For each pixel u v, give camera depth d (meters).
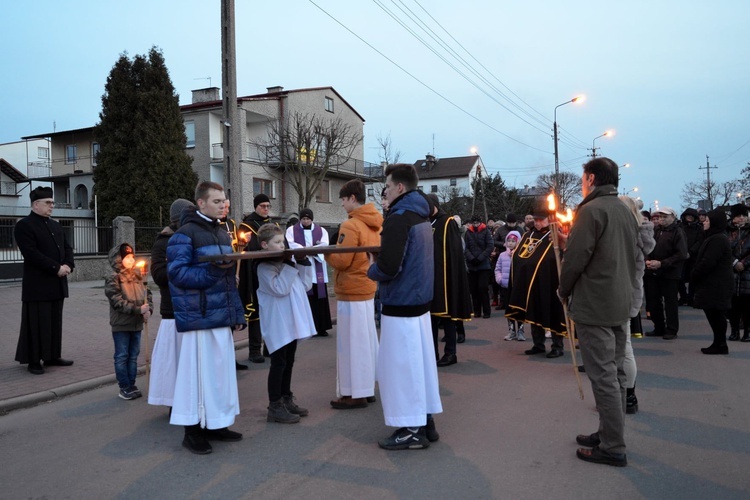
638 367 7.00
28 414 5.57
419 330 4.41
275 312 5.10
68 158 37.72
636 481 3.83
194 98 36.25
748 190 45.62
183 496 3.71
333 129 31.53
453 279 7.12
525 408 5.44
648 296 9.06
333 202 37.31
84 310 12.08
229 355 4.48
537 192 57.19
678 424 4.94
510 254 9.80
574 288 4.12
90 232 18.86
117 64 30.33
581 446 4.45
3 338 9.16
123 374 5.98
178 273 4.22
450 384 6.36
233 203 11.41
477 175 41.03
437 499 3.60
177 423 4.29
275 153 31.55
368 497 3.64
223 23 11.44
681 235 8.73
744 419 5.06
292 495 3.69
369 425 5.05
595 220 3.94
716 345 7.71
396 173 4.38
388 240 4.22
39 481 3.99
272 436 4.79
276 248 5.01
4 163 38.25
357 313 5.46
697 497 3.60
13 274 17.31
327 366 7.35
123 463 4.28
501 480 3.87
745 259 8.41
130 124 29.94
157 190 29.64
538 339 7.90
